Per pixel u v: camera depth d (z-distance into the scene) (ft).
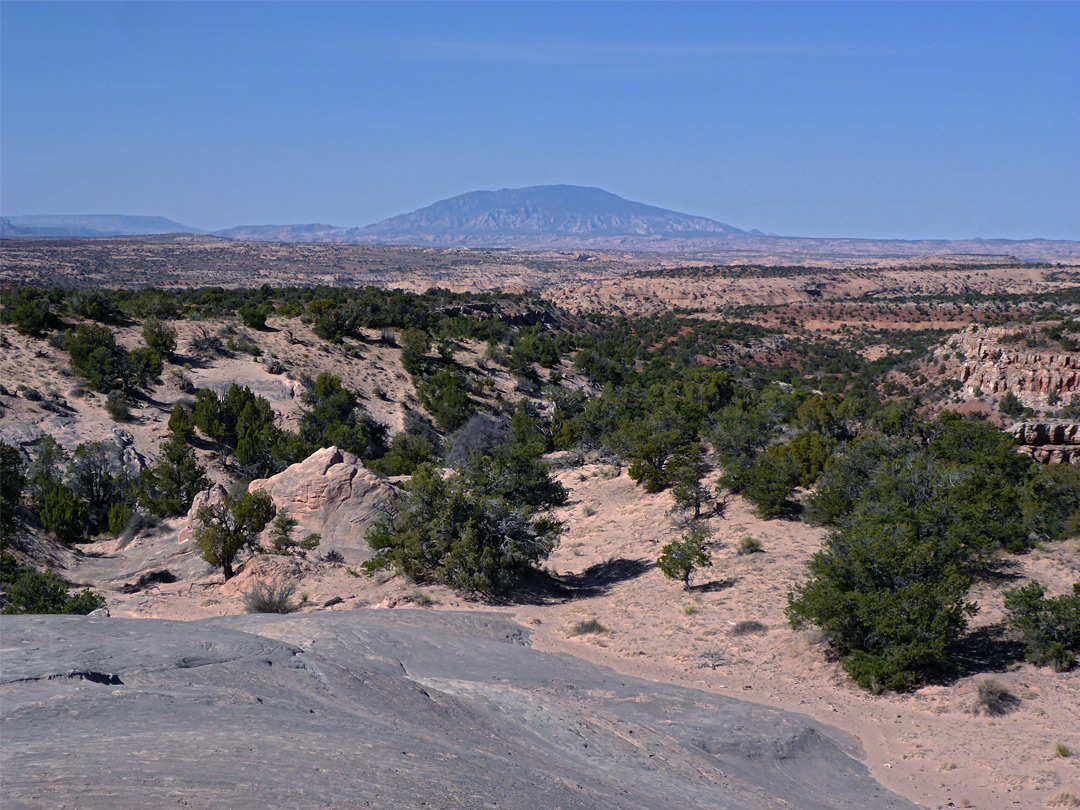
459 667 65.72
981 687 63.41
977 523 88.02
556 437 226.79
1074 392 299.79
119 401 207.62
